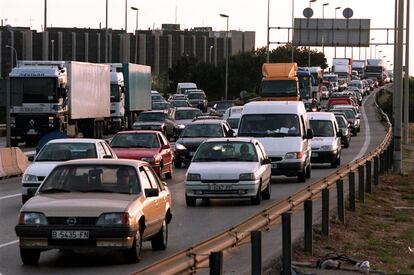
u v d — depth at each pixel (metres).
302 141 66.31
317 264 29.50
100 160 33.62
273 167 65.00
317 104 163.62
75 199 31.06
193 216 46.28
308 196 33.50
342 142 109.81
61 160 50.12
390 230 44.34
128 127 138.12
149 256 33.00
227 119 100.31
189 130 82.62
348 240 38.91
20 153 76.81
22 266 31.02
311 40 180.75
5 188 63.28
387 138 89.25
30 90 102.81
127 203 30.89
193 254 19.94
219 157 52.66
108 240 30.11
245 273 27.42
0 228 41.62
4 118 144.12
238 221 44.06
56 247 30.17
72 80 106.94
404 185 66.50
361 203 52.91
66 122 105.75
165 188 35.88
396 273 29.88
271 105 68.19
